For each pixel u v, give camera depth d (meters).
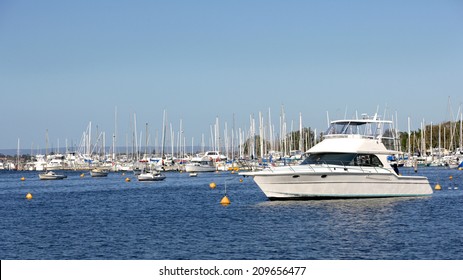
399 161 150.62
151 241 36.41
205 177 127.44
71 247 35.25
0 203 66.94
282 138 138.25
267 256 31.66
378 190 54.19
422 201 53.12
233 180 111.44
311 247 33.59
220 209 52.56
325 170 51.59
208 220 45.00
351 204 50.69
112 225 43.88
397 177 54.94
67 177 147.38
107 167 176.75
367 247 33.38
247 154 161.38
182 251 33.28
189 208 54.81
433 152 164.62
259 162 141.75
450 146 160.62
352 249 32.91
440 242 34.44
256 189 80.38
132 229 41.47
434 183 85.56
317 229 39.16
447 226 39.88
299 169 51.62
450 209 48.06
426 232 37.66
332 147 53.53
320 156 53.91
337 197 52.81
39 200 70.75
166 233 39.22
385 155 54.50
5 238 38.78
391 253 31.81
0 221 47.91
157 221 45.50
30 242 37.16
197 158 168.00
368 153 53.56
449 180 93.94
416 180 56.59
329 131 54.94
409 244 33.97
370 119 54.94
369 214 45.38
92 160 193.38
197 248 33.97
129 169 173.50
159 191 81.94
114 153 176.25
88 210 56.09
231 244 34.81
